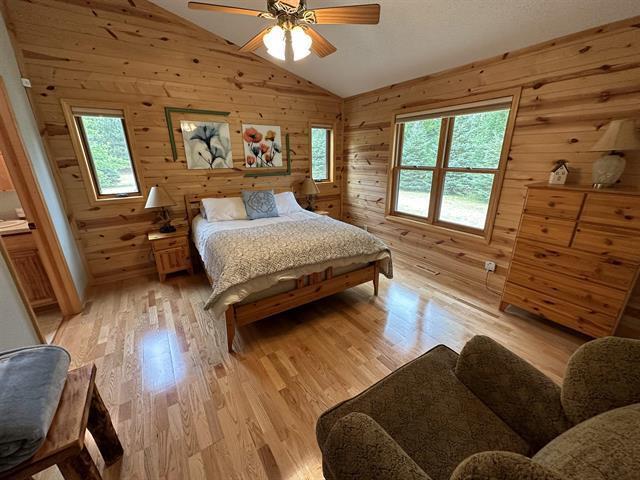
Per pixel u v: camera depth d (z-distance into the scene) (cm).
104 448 119
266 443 132
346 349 199
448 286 295
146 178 310
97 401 112
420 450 88
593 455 56
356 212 454
